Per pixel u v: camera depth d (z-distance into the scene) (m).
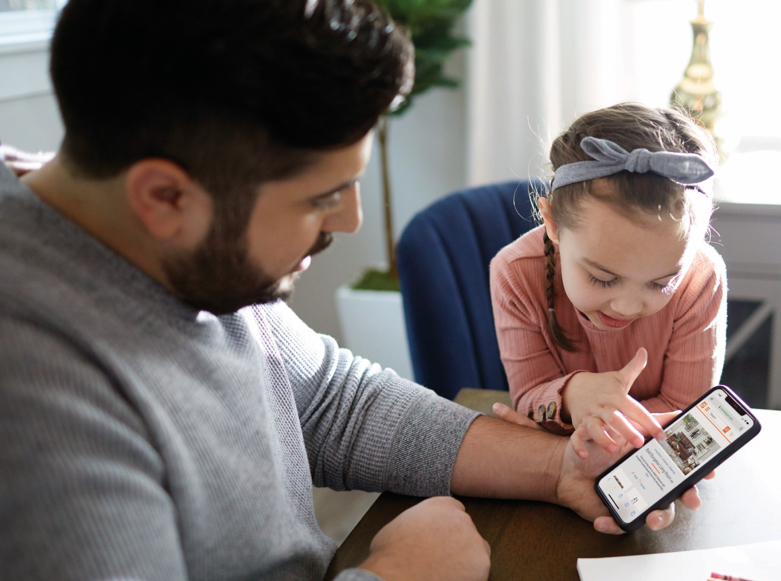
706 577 0.60
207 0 0.44
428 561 0.62
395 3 1.68
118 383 0.49
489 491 0.75
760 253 1.53
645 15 1.82
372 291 2.08
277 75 0.46
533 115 1.90
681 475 0.67
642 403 0.96
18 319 0.46
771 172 1.65
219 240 0.52
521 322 0.98
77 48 0.46
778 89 1.82
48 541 0.41
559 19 1.81
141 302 0.54
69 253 0.51
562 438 0.77
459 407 0.82
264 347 0.73
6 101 1.32
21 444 0.42
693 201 0.75
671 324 0.93
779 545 0.64
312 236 0.56
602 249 0.76
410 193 2.31
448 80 1.89
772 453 0.78
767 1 1.76
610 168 0.75
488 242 1.36
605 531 0.67
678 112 0.87
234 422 0.58
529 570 0.64
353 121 0.49
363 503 1.73
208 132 0.47
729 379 1.67
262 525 0.59
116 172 0.50
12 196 0.51
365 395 0.82
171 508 0.50
